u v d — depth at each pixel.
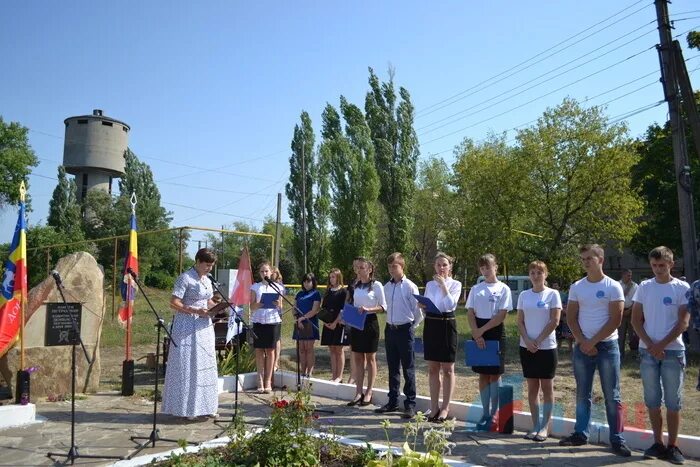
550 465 4.78
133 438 5.42
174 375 6.19
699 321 4.57
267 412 6.65
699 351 12.03
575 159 23.80
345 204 31.31
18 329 6.79
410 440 5.50
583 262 5.39
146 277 35.44
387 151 32.75
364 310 6.90
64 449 5.10
